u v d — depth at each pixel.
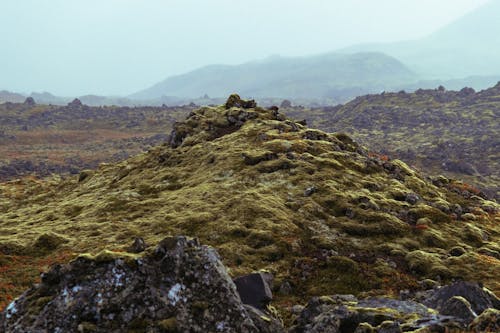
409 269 45.22
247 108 104.31
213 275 18.17
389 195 63.09
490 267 45.09
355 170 70.06
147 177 81.19
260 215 52.97
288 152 72.25
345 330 20.66
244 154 72.81
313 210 55.22
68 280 17.30
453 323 18.59
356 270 43.59
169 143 97.94
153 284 17.41
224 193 61.12
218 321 17.00
